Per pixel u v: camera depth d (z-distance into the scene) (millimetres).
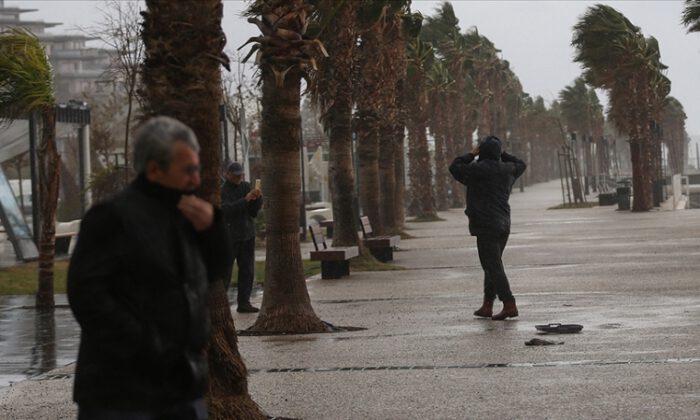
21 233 34594
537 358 12250
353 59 27656
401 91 43000
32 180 34781
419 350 13266
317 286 23922
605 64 58406
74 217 48688
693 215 51688
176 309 5012
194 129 8695
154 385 4938
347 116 27875
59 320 19188
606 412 9250
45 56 20500
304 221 46625
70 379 12320
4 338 16766
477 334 14570
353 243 28203
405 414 9547
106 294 4891
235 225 18844
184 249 5074
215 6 8805
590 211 64812
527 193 125438
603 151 132250
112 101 75500
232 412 8867
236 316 18531
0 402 10922
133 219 4992
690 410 9195
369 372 11781
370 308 18922
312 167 76938
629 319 15648
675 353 12227
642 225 45000
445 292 21312
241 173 19094
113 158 65875
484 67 107438
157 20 8727
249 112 61438
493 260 16141
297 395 10602
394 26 38188
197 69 8695
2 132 34344
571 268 25922
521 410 9492
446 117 82562
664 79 74812
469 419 9242
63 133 40406
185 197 5125
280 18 15430
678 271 23656
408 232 49719
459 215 71375
